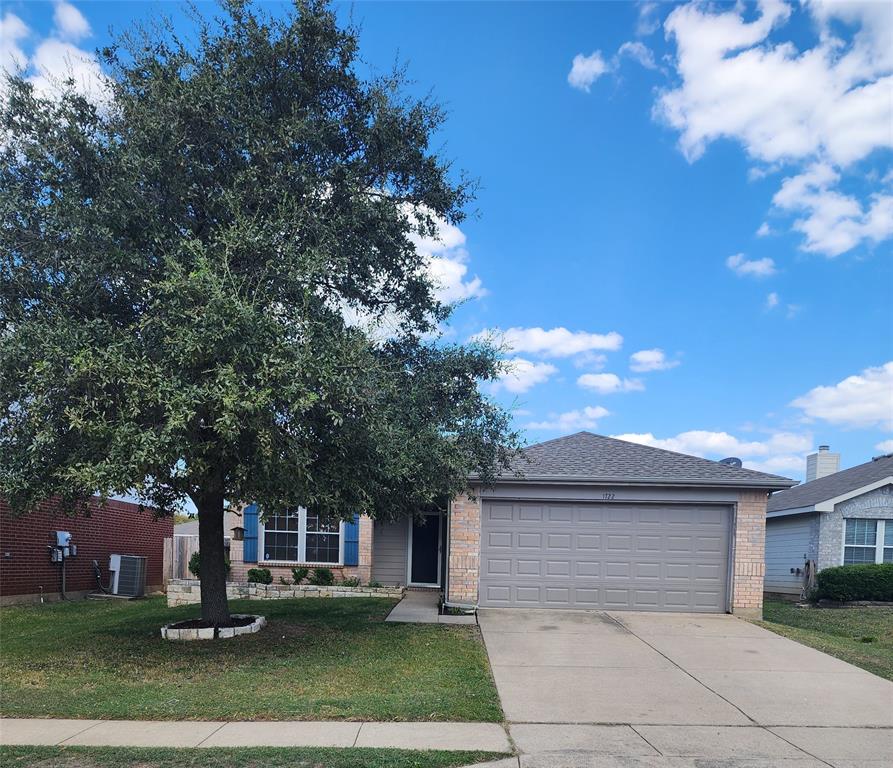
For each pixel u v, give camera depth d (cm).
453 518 1276
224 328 670
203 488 886
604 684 768
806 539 1873
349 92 930
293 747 546
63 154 791
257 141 816
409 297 1007
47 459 751
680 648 962
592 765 520
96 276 764
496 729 604
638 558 1270
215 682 749
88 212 759
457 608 1249
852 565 1678
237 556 1544
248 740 564
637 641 1002
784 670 850
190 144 823
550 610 1254
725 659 902
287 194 809
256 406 652
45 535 1563
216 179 843
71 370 686
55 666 836
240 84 836
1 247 761
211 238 816
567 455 1420
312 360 716
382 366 864
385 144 927
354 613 1206
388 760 520
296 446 736
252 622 1038
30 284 779
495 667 834
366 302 982
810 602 1692
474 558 1266
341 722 617
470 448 998
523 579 1276
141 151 793
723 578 1259
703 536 1270
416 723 617
